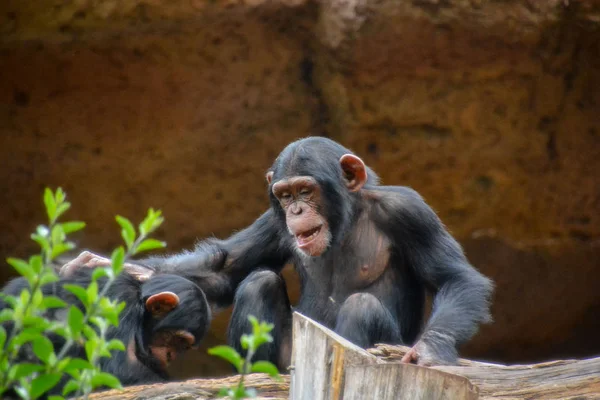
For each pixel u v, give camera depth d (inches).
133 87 620.7
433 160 624.1
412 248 370.9
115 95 622.8
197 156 634.8
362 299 338.6
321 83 620.1
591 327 691.4
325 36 603.2
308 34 615.5
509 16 598.2
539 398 262.8
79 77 617.9
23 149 633.6
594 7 607.5
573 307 677.3
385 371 216.8
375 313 335.9
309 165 360.2
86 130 631.2
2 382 174.4
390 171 624.7
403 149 621.3
